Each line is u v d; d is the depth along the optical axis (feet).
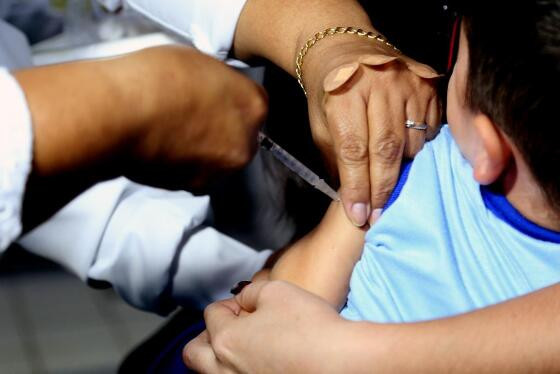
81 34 12.96
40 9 12.66
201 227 11.49
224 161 6.77
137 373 11.19
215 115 6.56
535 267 7.80
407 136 8.80
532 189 7.54
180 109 6.37
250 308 7.92
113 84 6.15
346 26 10.08
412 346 6.75
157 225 10.77
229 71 6.71
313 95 9.47
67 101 5.99
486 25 7.14
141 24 12.90
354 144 8.55
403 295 8.30
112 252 10.69
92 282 11.00
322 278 9.38
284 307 7.43
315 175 9.48
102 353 24.41
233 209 14.82
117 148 6.22
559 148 6.95
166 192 11.14
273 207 14.15
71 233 10.40
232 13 11.07
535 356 6.51
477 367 6.59
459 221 8.20
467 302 7.93
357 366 6.88
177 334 11.43
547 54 6.79
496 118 7.22
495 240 7.98
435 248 8.19
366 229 9.08
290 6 10.68
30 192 6.15
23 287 27.37
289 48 10.53
